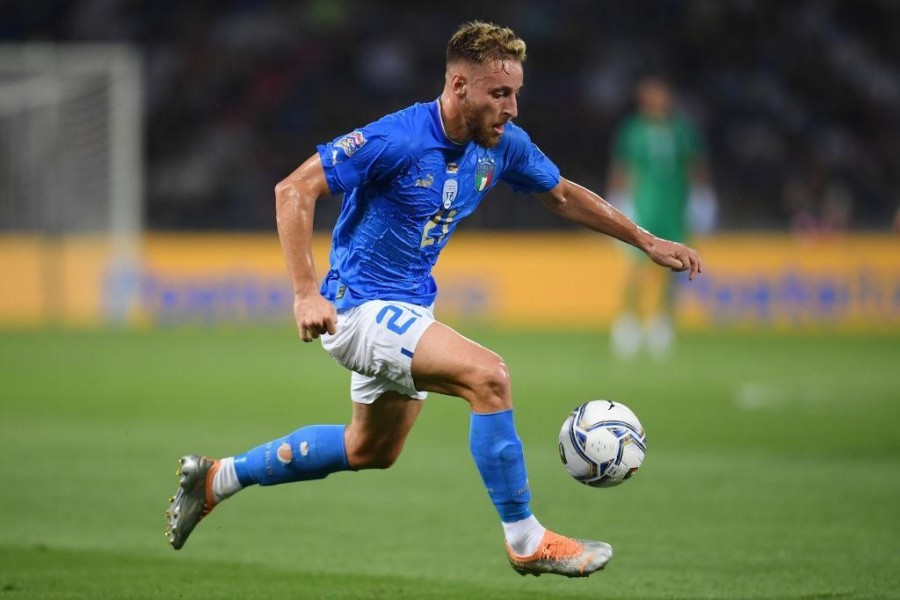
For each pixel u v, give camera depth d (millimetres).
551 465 29875
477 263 72625
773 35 89688
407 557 20859
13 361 53188
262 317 71812
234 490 18328
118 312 71500
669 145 52750
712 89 87375
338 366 52219
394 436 17859
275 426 35844
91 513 24547
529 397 41594
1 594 18047
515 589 18531
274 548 21516
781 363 52188
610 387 44281
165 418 37469
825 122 86750
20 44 89938
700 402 40438
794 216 79250
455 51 16359
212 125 86812
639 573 19438
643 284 69312
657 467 29359
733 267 70312
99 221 70438
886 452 31328
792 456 30781
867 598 17719
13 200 70688
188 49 89250
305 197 16016
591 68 88000
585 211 18484
